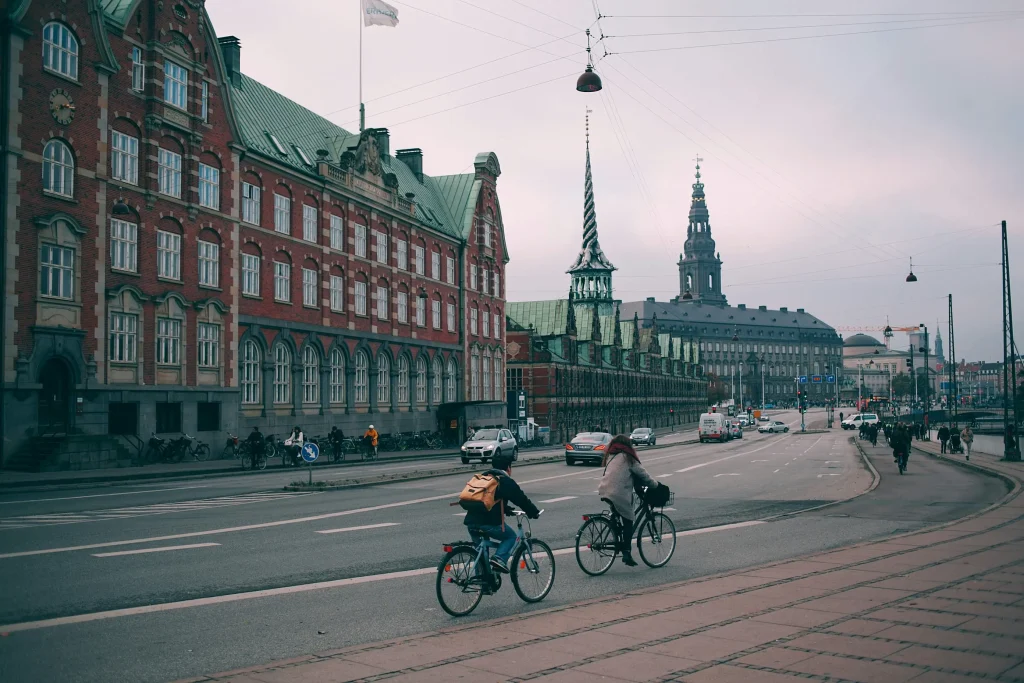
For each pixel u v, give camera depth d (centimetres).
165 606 990
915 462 4572
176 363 3753
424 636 819
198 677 686
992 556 1299
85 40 3306
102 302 3353
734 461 4569
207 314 3938
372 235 5472
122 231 3494
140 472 3089
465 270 6938
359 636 861
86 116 3303
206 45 4009
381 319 5606
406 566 1271
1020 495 2412
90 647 812
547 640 802
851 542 1541
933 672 698
